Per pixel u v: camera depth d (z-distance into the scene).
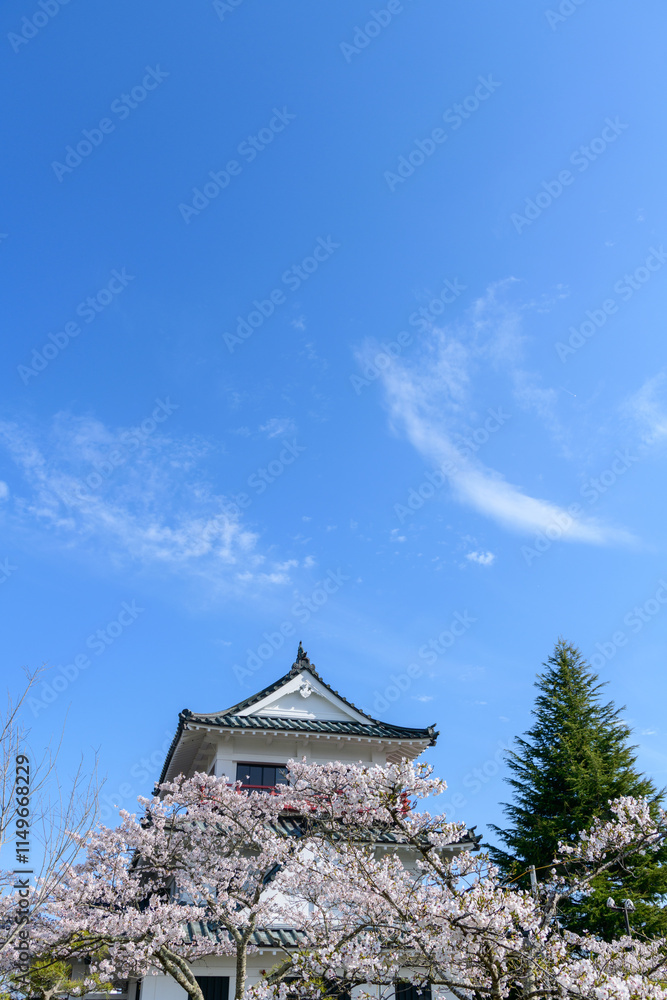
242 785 22.09
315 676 24.59
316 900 14.72
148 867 17.25
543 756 26.66
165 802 17.70
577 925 20.91
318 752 23.28
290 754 23.00
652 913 20.66
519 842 24.38
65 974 16.73
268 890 18.12
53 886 12.99
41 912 14.76
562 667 28.86
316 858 15.50
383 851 18.53
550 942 10.49
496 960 10.22
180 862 16.95
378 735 23.09
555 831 23.52
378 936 11.80
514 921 10.59
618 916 20.62
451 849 18.00
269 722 22.77
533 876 12.18
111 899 16.05
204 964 17.92
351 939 13.02
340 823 16.25
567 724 26.59
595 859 12.89
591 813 23.56
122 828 16.91
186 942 16.66
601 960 11.52
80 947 14.99
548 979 9.91
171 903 16.59
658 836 12.39
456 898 10.60
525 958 10.16
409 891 11.59
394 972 12.02
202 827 17.45
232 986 17.83
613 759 25.66
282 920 17.62
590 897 20.80
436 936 10.80
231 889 16.92
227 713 23.00
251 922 15.87
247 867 16.61
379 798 12.00
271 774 22.61
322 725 23.23
